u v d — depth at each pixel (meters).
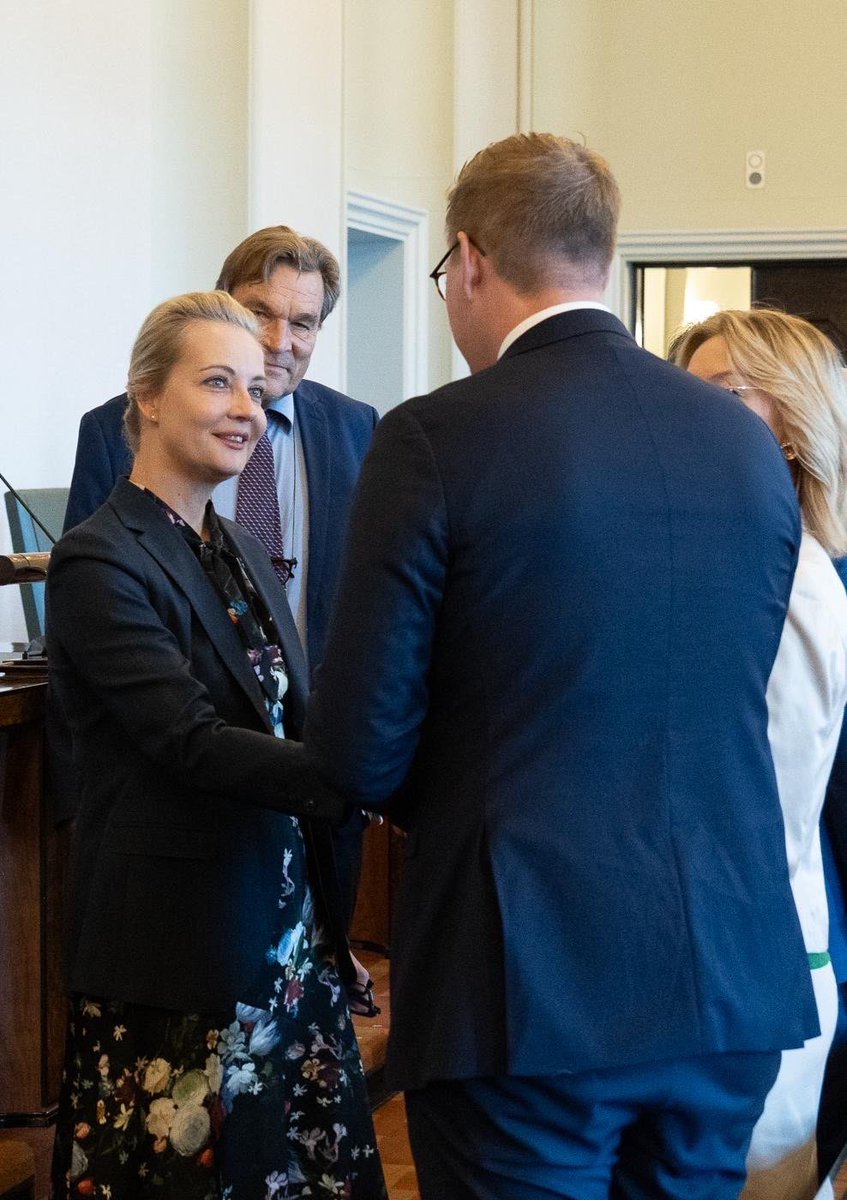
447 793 1.54
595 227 1.63
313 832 2.20
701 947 1.49
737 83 7.94
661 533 1.53
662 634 1.52
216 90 5.37
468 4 7.34
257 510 2.92
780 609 1.64
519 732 1.50
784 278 8.09
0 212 4.54
